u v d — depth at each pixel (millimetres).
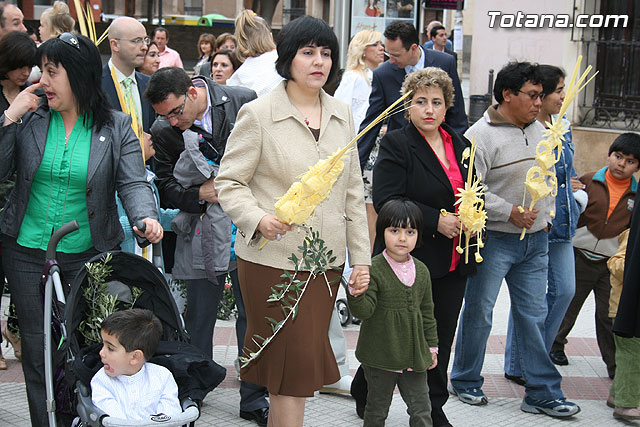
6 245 4262
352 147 3932
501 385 5926
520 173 5254
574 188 5871
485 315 5371
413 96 4773
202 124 5023
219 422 5016
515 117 5293
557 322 5715
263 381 3850
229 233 4984
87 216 4230
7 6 6613
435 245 4777
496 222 5234
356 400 5133
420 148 4781
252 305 3859
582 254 6184
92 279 3902
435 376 4922
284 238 3775
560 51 12523
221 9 27750
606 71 12039
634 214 5059
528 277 5359
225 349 6410
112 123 4270
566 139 5676
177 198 4910
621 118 11977
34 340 4258
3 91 5277
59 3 7867
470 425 5141
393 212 4453
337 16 10680
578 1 12164
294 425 3859
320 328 3822
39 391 4289
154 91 4789
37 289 4230
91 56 4164
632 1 11758
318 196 3533
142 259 4004
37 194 4188
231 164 3799
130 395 3570
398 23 7137
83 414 3451
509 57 13703
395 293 4473
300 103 3904
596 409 5531
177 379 3752
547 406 5367
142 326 3598
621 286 5516
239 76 6973
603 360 6207
